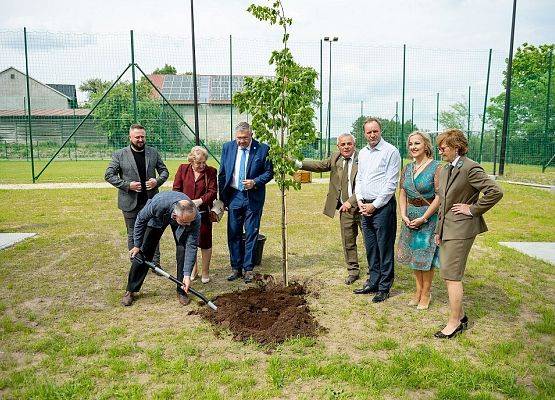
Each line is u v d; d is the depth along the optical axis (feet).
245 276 17.63
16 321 13.83
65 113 108.27
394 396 9.81
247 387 10.11
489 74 60.13
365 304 15.40
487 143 75.66
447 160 12.54
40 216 30.86
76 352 11.67
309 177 52.90
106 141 75.92
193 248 14.49
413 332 13.16
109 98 66.18
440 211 12.72
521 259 20.56
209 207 17.19
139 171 17.33
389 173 15.33
